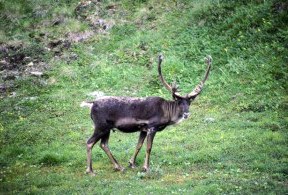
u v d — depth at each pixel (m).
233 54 52.91
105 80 53.00
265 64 49.69
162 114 33.22
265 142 36.34
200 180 30.41
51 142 40.34
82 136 41.34
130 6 67.56
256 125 40.06
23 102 49.69
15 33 65.31
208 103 46.12
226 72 50.38
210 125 41.50
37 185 31.42
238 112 43.66
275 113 41.97
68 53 59.88
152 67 54.44
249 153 34.56
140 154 36.41
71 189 29.88
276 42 52.22
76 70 55.56
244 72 49.88
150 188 29.11
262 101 44.31
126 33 62.38
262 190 27.91
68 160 36.53
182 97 33.34
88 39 62.19
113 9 67.25
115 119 33.41
